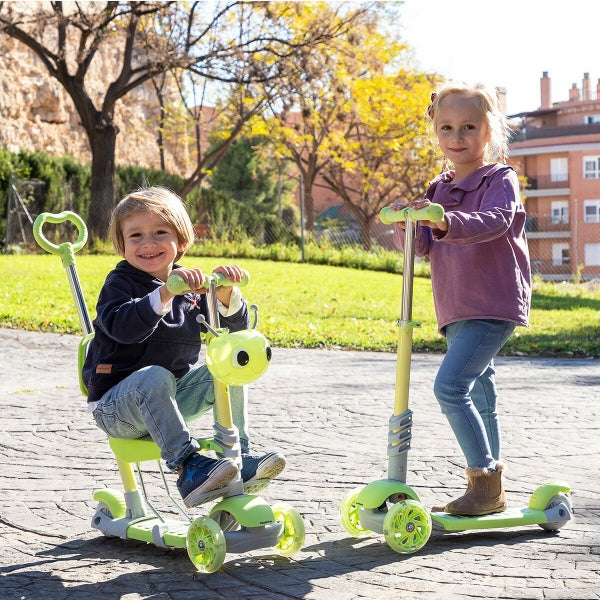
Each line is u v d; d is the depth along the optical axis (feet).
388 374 26.50
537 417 19.57
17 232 66.49
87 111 70.85
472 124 11.41
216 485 9.53
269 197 135.33
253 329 10.15
